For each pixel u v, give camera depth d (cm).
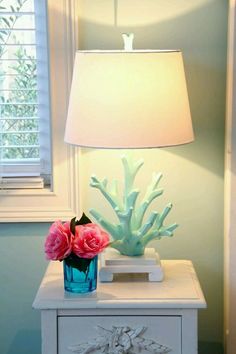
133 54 180
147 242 201
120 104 181
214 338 237
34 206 229
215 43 221
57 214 228
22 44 226
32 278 235
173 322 186
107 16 219
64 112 223
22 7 225
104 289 192
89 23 220
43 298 186
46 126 231
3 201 228
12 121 231
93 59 183
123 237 199
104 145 181
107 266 197
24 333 237
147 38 221
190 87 223
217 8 219
